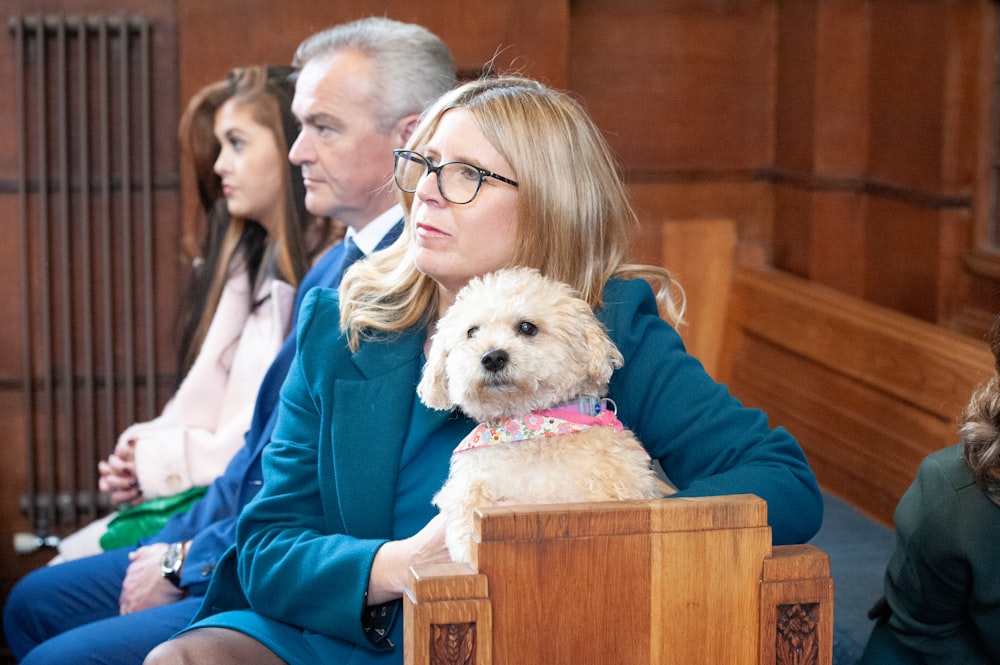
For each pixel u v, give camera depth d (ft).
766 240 13.37
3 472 12.43
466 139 5.80
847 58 12.30
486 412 5.06
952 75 10.94
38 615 8.71
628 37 12.94
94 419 12.46
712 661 4.49
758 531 4.50
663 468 5.98
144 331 12.37
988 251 11.00
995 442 5.57
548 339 4.99
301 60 9.05
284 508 6.03
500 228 5.81
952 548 5.73
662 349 5.91
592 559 4.37
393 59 8.13
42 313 12.21
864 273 12.70
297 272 9.70
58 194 12.09
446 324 5.24
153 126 12.07
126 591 8.11
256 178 9.76
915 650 6.29
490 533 4.29
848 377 9.99
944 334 8.95
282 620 5.80
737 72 13.21
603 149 6.17
